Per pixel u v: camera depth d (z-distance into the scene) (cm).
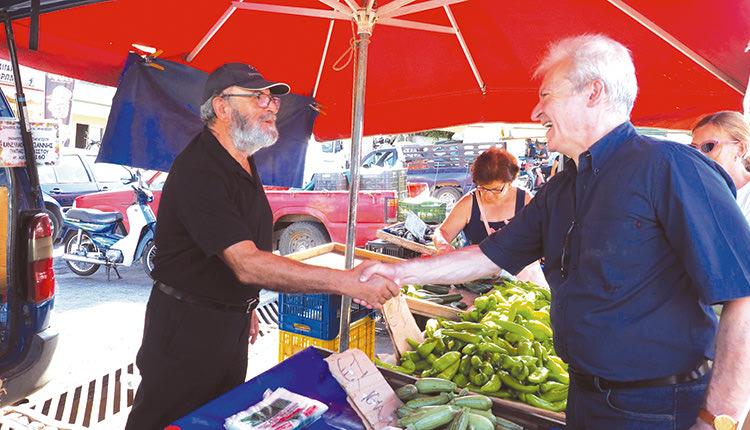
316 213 792
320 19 314
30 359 288
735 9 213
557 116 148
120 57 295
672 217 127
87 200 741
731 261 120
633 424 138
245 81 206
